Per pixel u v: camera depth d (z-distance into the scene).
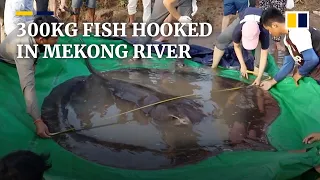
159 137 2.62
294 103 3.07
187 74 3.58
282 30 3.08
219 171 2.33
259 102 3.11
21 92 2.99
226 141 2.62
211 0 5.66
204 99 3.12
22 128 2.65
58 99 3.01
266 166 2.36
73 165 2.35
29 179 1.59
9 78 3.10
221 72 3.65
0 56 3.18
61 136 2.60
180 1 3.78
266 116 2.93
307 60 3.04
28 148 2.47
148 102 2.98
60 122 2.75
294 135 2.71
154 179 2.26
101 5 5.49
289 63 3.24
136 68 3.64
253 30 3.31
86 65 3.49
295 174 2.37
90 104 2.97
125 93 3.12
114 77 3.40
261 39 3.32
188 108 2.94
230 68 3.73
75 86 3.19
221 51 3.65
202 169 2.35
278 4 4.11
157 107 2.91
